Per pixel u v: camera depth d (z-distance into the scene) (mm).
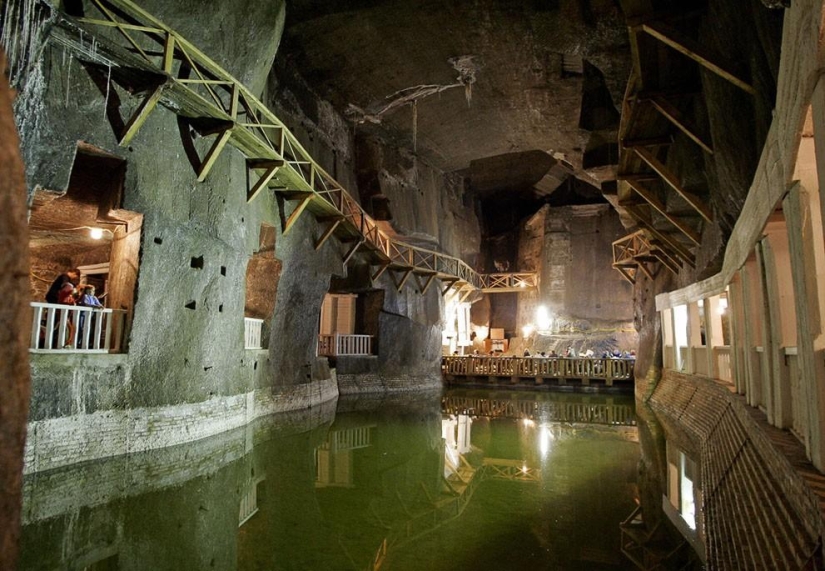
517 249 32188
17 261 913
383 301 20172
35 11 5699
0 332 881
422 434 12984
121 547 5242
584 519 7195
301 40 14688
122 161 7570
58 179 6535
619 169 11570
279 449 10281
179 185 8586
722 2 6379
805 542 3119
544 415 16359
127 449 7457
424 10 13641
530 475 9578
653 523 6996
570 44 13391
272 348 13164
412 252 20875
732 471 6191
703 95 8305
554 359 22859
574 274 27828
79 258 12594
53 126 6426
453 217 26703
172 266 8430
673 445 11227
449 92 17750
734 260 8258
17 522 887
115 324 7680
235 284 10516
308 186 12055
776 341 5555
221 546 5676
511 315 32125
